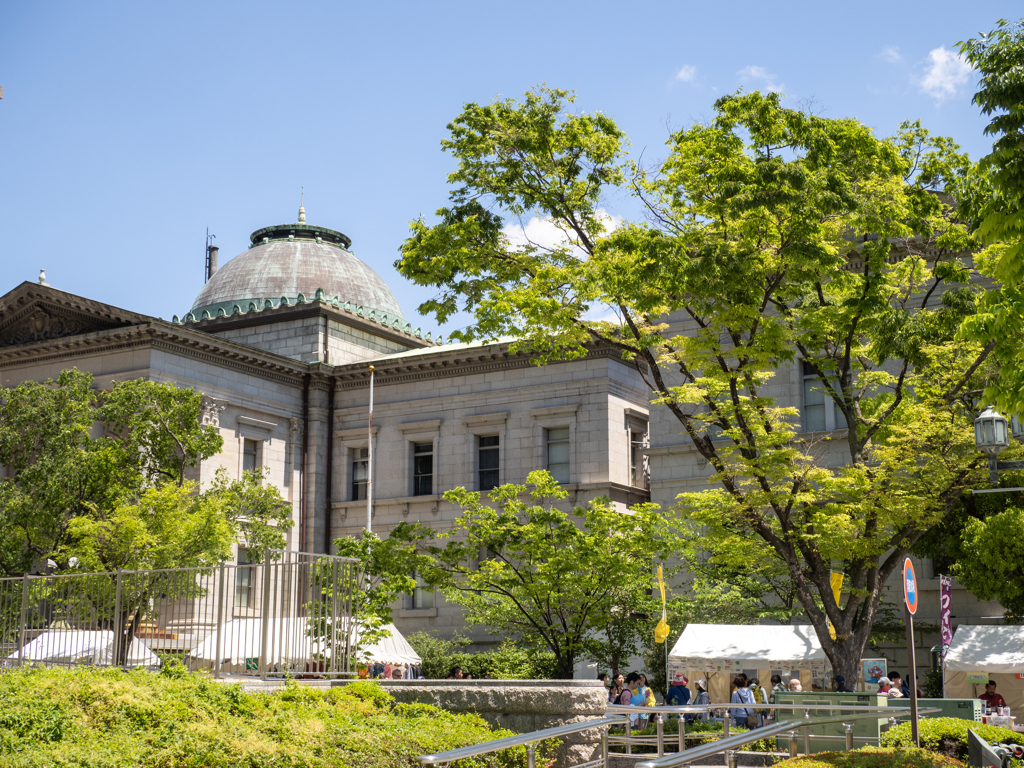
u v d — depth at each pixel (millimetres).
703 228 25391
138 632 18484
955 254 30109
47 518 38531
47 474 39156
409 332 61969
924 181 27516
